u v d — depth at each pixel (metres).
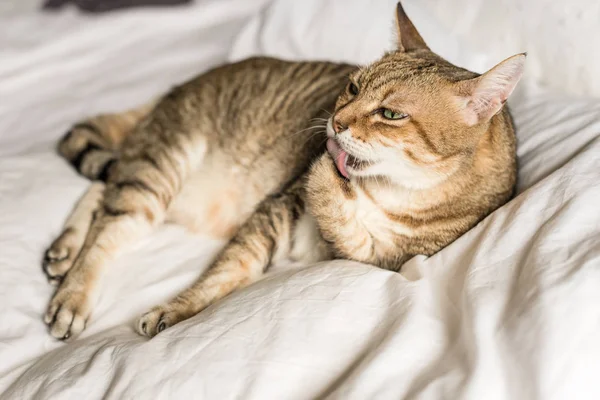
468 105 1.42
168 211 1.98
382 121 1.48
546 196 1.35
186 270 1.72
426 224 1.57
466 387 1.02
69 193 1.93
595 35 1.91
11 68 2.56
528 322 1.08
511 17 2.07
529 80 1.98
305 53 2.36
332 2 2.34
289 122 1.92
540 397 0.99
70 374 1.30
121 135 2.24
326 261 1.55
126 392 1.19
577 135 1.57
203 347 1.23
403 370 1.12
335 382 1.16
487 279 1.24
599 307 1.07
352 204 1.58
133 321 1.59
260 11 2.64
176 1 2.98
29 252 1.73
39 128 2.30
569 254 1.17
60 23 2.86
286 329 1.23
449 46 2.11
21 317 1.56
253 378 1.16
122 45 2.79
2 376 1.40
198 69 2.60
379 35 2.24
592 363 1.02
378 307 1.27
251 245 1.70
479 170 1.53
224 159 1.99
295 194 1.74
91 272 1.70
